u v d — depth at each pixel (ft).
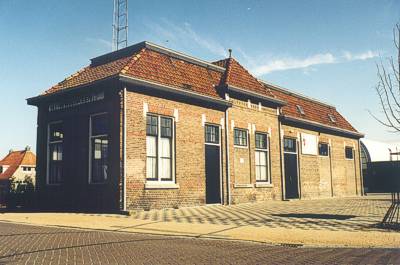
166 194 55.16
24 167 166.91
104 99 53.16
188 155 59.16
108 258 23.07
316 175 89.56
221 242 29.60
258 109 73.56
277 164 77.00
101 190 51.98
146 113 54.03
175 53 64.13
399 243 28.40
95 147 54.44
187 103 59.98
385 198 87.97
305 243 28.73
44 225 40.11
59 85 62.49
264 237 31.17
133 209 50.60
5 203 61.05
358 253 25.00
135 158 51.67
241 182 67.97
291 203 69.41
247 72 77.20
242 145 69.46
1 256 23.59
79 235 32.83
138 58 56.80
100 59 66.39
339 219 42.88
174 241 29.84
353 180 104.37
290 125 82.84
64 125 58.34
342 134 102.01
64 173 57.16
